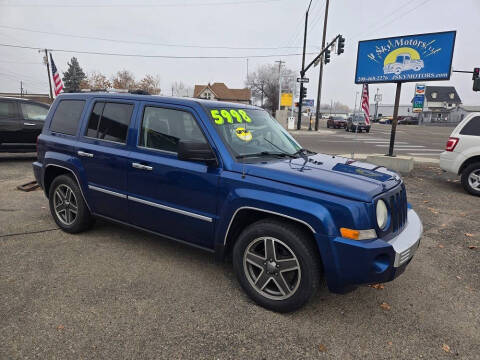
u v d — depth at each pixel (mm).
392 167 10109
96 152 4078
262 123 3986
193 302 3162
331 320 2988
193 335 2719
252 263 3137
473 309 3254
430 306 3277
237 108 3863
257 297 3123
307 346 2652
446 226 5566
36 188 6984
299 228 2914
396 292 3508
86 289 3301
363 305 3246
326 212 2723
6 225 4902
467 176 7707
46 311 2936
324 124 53312
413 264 4164
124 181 3869
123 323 2824
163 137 3635
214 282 3521
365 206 2684
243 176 3100
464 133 7867
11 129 9367
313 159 3717
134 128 3834
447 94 91188
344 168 3406
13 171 8727
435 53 9859
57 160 4477
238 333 2764
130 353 2500
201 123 3402
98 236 4590
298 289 2902
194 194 3348
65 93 4773
